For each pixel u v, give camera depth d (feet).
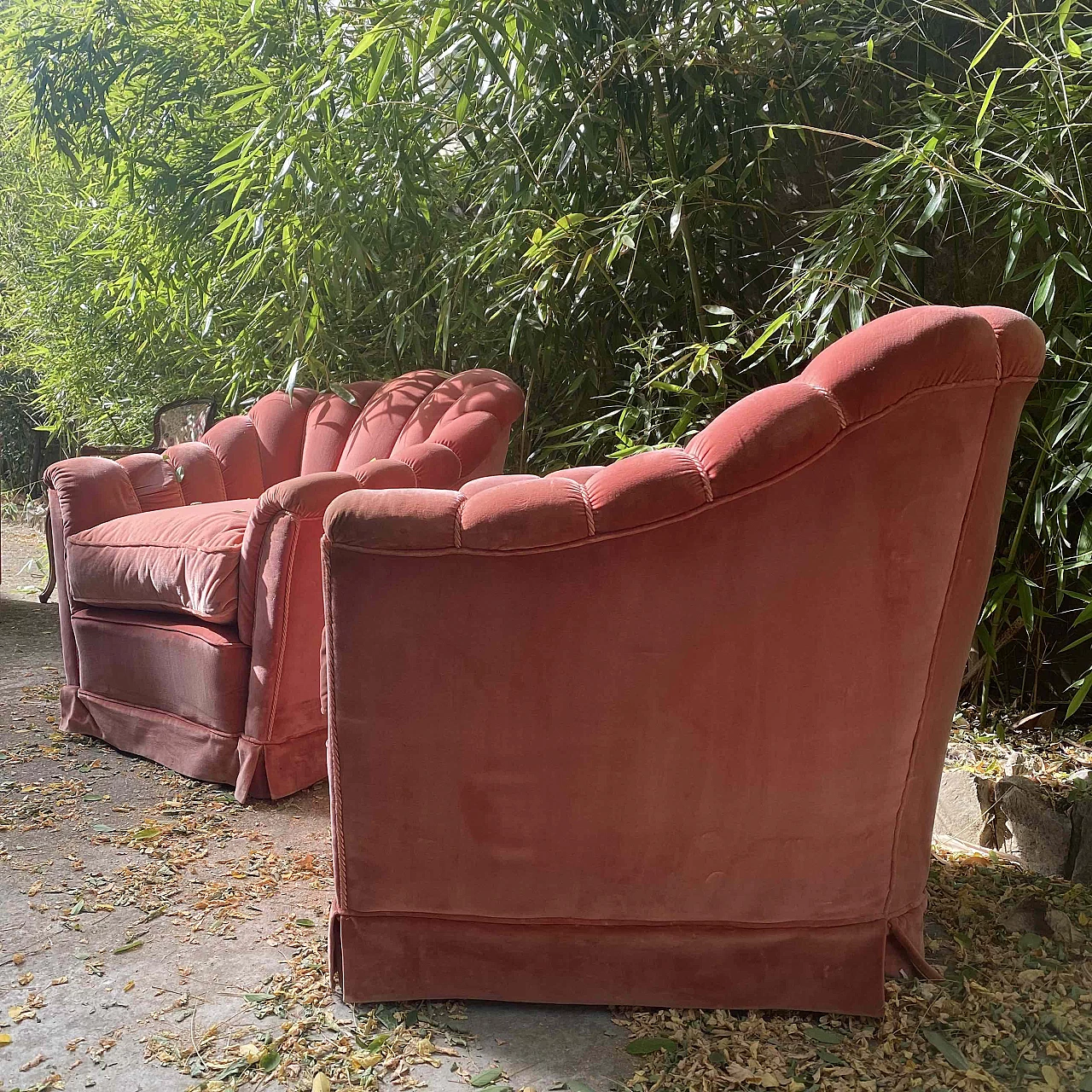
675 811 4.52
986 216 7.16
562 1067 4.32
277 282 10.50
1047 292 5.96
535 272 8.52
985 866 6.27
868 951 4.60
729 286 8.63
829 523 4.20
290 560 7.11
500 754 4.55
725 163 8.26
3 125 16.52
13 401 21.24
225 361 11.59
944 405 4.09
